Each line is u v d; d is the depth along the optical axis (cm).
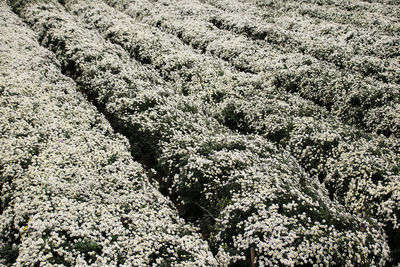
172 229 745
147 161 1091
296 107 1288
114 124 1252
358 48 1938
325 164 1021
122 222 743
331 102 1426
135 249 654
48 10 2522
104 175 877
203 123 1166
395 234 790
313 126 1140
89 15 2505
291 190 805
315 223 728
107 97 1344
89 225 686
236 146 1017
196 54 1794
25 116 1081
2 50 1605
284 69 1606
